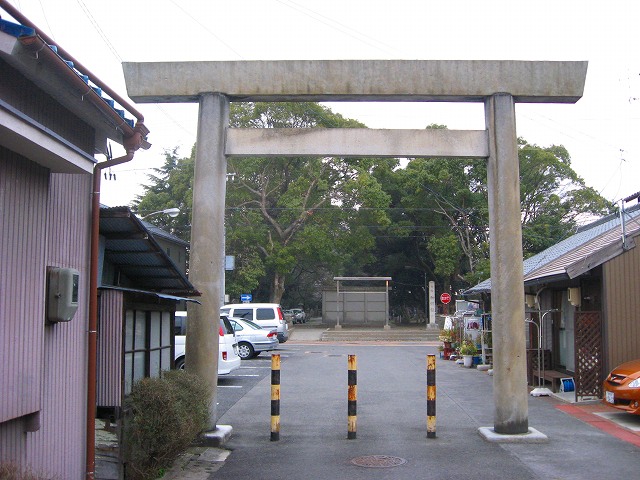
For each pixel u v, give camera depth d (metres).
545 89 9.73
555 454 8.66
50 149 5.17
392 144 9.80
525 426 9.59
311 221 38.88
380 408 12.59
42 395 5.68
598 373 13.03
